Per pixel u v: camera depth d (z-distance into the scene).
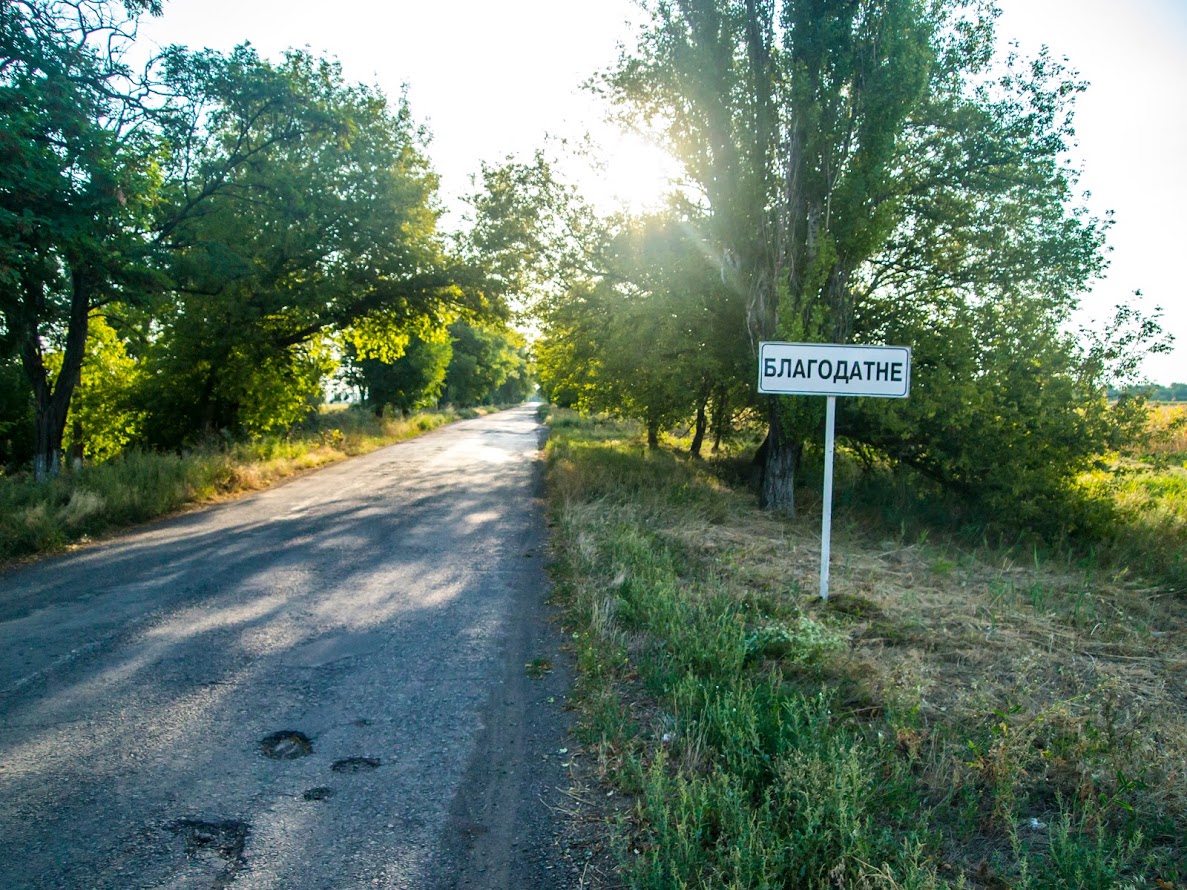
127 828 3.49
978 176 14.17
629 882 2.99
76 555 9.51
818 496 14.71
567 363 20.56
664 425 20.36
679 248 14.62
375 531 11.59
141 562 9.12
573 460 19.69
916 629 6.26
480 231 17.33
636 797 3.74
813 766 3.31
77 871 3.16
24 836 3.41
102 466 14.00
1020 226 14.47
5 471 20.12
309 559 9.46
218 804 3.71
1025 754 3.68
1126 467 12.79
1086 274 14.14
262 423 23.28
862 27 11.59
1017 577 8.69
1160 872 2.99
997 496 11.91
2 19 10.70
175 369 20.77
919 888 2.71
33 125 10.33
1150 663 5.51
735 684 4.58
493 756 4.24
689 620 6.09
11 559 9.19
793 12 11.70
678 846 3.02
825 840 3.01
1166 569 9.30
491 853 3.33
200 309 18.97
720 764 3.77
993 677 5.12
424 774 4.04
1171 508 12.88
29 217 9.97
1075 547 11.30
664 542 9.77
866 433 12.98
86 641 6.14
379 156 20.00
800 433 12.49
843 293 12.31
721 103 12.42
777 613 6.60
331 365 24.48
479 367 73.88
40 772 4.01
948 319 13.27
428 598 7.66
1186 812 3.34
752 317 12.52
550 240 16.73
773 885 2.83
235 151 16.50
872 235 11.70
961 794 3.53
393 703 4.98
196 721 4.67
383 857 3.29
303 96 16.12
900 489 14.39
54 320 13.70
